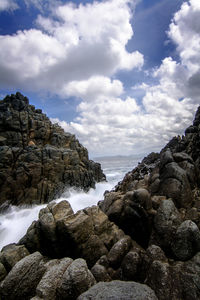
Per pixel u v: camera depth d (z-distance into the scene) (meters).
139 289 4.82
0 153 26.84
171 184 10.30
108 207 11.82
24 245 9.27
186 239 6.73
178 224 7.74
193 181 11.02
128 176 20.77
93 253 8.55
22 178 26.31
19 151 28.84
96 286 5.18
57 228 8.76
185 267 6.05
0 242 17.17
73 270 5.93
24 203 25.27
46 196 26.89
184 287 5.46
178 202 9.73
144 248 8.78
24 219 21.89
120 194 12.91
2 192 25.19
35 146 30.98
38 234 9.38
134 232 9.35
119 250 7.84
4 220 21.98
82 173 33.38
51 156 29.83
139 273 6.85
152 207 9.51
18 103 36.19
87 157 43.62
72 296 5.57
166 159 12.38
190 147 17.03
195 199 10.03
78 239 8.30
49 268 7.08
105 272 6.92
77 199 28.19
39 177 27.36
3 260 8.08
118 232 9.46
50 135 37.34
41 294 5.73
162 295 5.41
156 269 6.10
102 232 9.52
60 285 5.83
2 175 25.70
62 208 10.03
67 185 30.09
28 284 6.39
